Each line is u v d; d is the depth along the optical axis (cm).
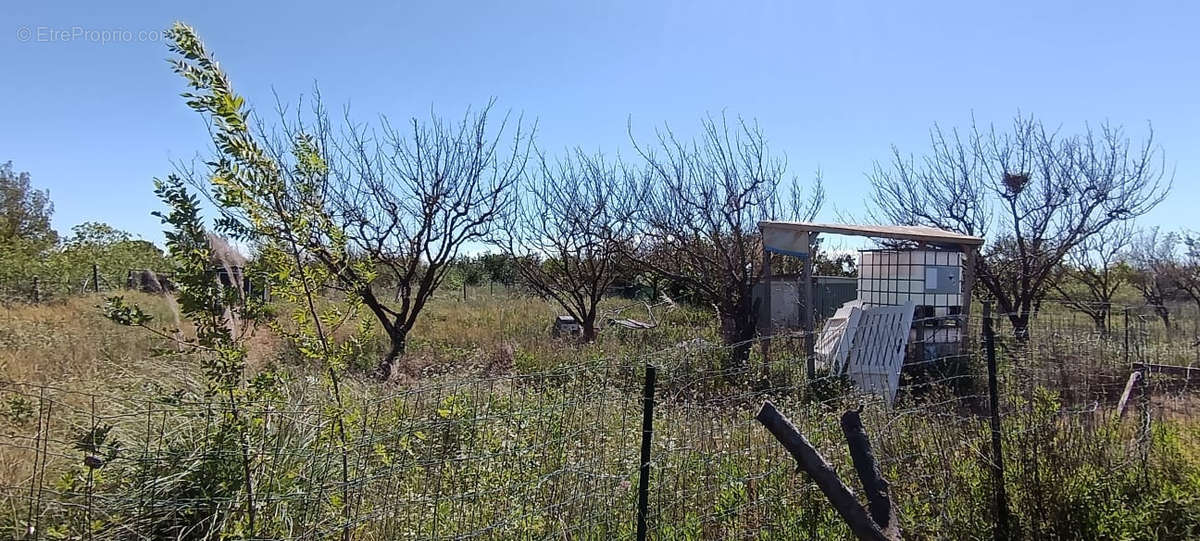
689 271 1352
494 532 327
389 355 1002
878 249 1115
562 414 412
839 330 964
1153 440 455
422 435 349
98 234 3447
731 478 379
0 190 3638
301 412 354
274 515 306
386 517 318
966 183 1427
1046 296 1547
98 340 960
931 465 399
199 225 272
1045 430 393
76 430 342
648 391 318
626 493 366
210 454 295
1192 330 1165
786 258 1599
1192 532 371
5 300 1652
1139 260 1822
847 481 387
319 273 299
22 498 324
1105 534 359
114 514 304
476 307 1877
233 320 301
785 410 486
